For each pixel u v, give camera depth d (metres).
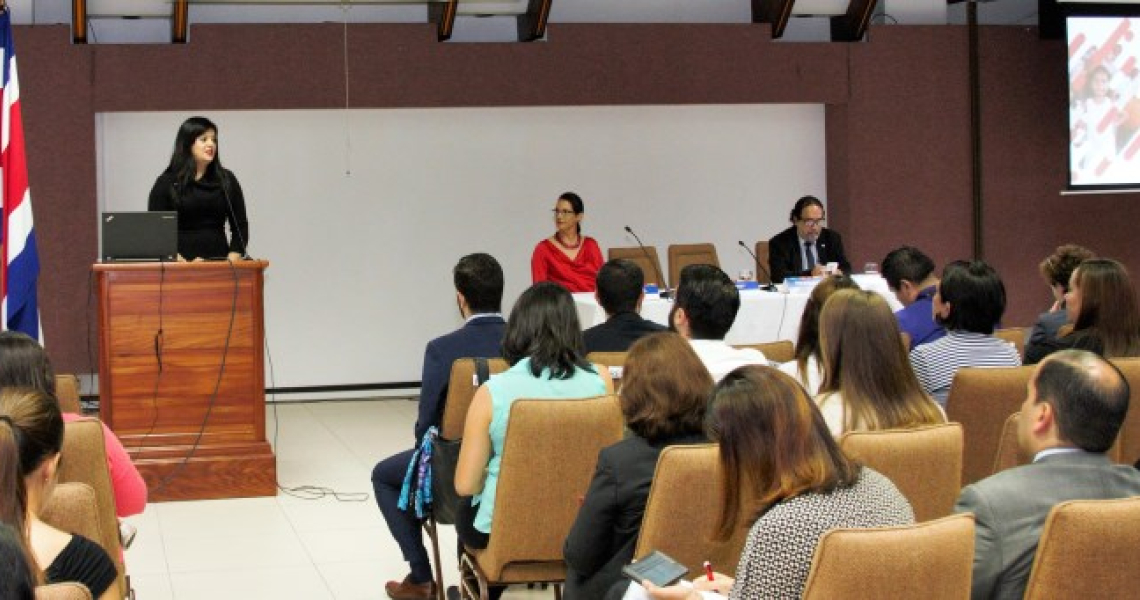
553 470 3.36
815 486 2.18
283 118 9.28
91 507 2.60
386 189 9.50
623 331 4.43
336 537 5.37
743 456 2.22
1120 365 3.72
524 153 9.74
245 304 5.94
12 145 5.82
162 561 5.01
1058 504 2.22
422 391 4.19
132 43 8.74
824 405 3.05
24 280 5.80
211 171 6.24
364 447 7.46
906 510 2.25
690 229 10.10
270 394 9.33
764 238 10.26
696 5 10.08
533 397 3.53
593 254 8.31
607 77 9.46
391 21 9.37
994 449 3.81
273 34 8.86
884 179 10.08
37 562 2.07
